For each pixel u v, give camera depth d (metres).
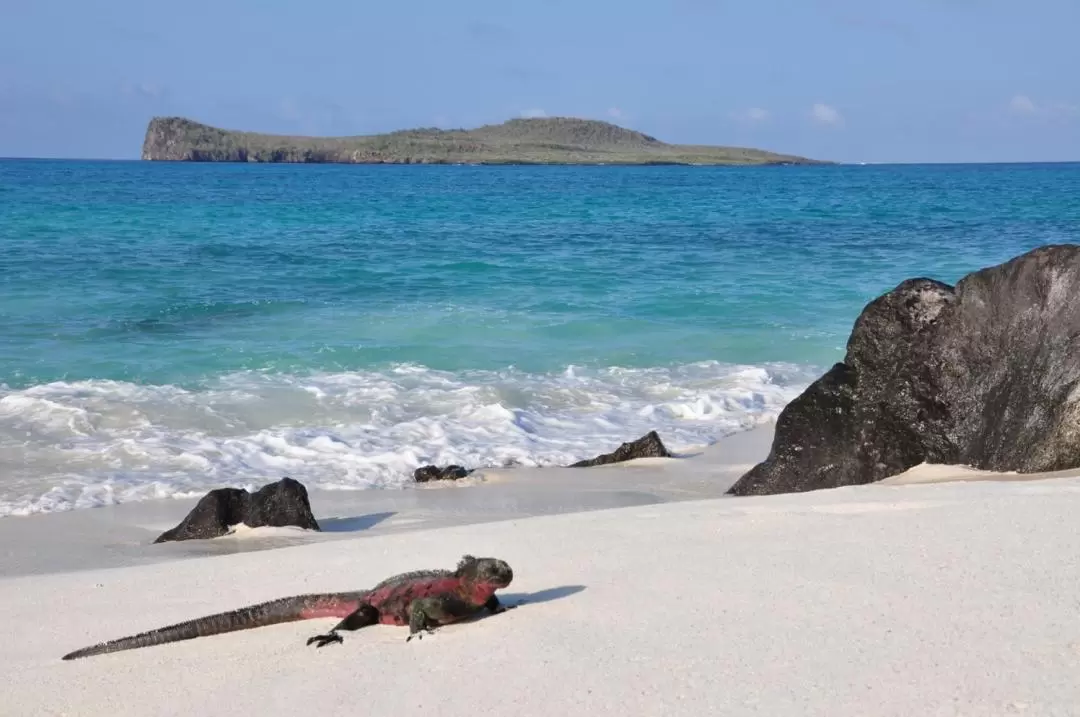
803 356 22.66
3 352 21.72
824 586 5.79
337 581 7.48
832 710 4.14
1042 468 10.39
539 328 25.11
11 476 14.61
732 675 4.59
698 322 26.09
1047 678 4.25
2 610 7.79
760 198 91.81
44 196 77.81
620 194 99.69
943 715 4.01
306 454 15.75
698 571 6.39
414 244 45.12
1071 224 55.72
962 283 11.77
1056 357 10.68
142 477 14.66
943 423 11.48
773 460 12.20
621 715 4.31
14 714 5.25
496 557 7.50
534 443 16.45
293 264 36.84
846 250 43.22
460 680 4.92
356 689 4.96
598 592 6.15
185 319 25.73
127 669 5.71
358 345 22.86
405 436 16.64
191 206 67.62
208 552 11.31
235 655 5.71
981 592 5.43
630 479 14.55
